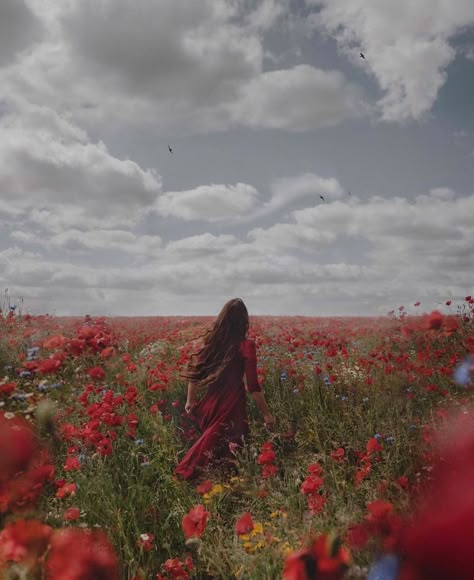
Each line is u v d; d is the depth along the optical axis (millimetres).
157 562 2930
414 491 2223
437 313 4422
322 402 5012
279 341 8289
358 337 8852
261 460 3438
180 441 4586
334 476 3459
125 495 3596
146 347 8125
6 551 1588
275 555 2543
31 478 2131
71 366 5688
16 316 8102
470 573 367
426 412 4090
